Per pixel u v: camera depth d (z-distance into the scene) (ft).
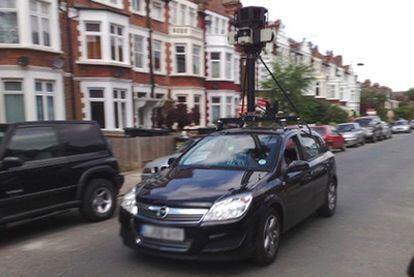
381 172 46.34
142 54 82.12
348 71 219.20
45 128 23.16
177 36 90.33
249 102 31.60
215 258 15.44
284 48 141.28
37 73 56.90
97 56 68.03
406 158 62.49
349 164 54.75
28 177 21.44
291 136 21.67
